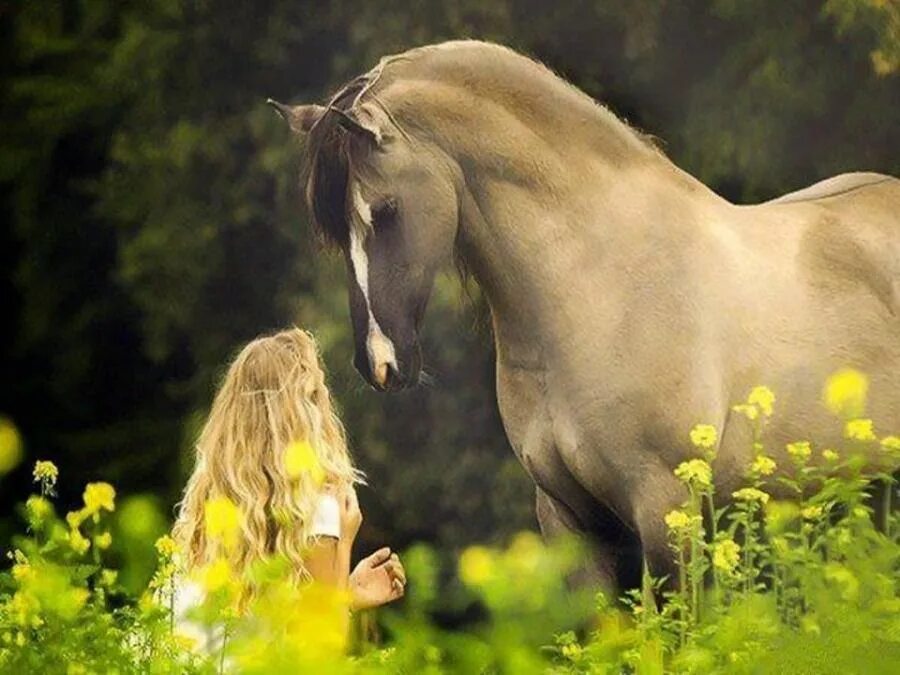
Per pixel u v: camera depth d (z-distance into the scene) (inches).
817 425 447.8
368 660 233.0
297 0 946.1
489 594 218.8
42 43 1018.1
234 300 973.2
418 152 438.3
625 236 441.1
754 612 263.1
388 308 438.6
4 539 260.1
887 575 266.8
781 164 884.0
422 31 902.4
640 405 436.8
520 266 442.3
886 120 877.8
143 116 979.3
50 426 1048.2
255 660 226.1
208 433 339.9
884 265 458.6
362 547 891.4
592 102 448.8
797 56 877.2
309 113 449.7
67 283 1047.0
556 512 457.4
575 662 260.4
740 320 444.5
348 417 880.9
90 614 252.8
